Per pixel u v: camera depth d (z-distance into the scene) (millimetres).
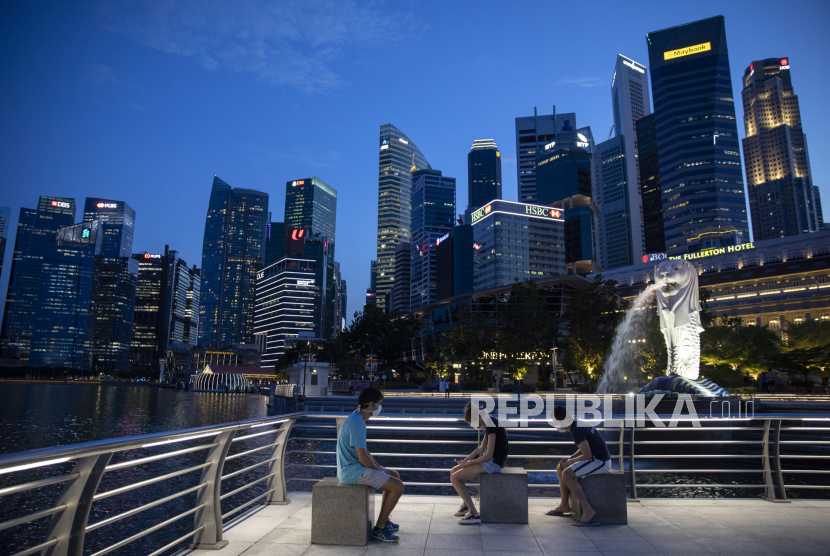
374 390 7309
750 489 22734
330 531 6883
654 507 8922
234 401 128250
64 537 4402
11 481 30703
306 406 49438
